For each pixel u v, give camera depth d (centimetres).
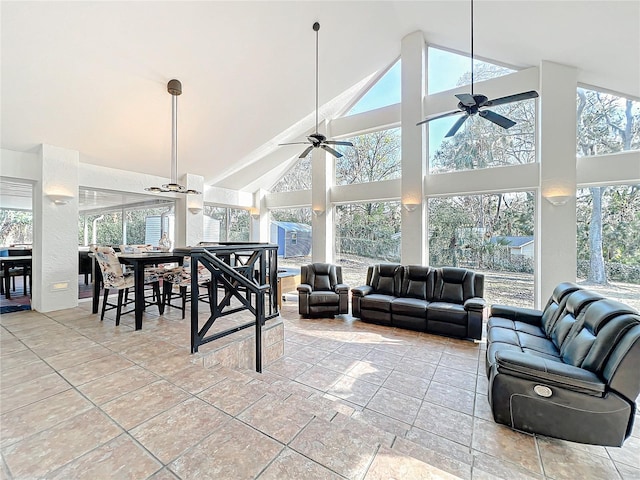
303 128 674
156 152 514
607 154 423
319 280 541
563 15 338
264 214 837
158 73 378
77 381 209
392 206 629
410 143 555
